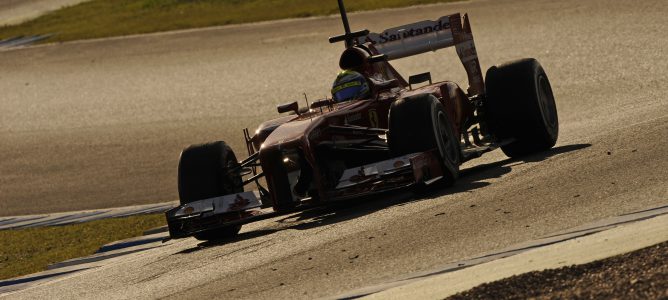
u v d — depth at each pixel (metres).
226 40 130.88
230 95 98.12
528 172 35.81
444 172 35.03
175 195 62.09
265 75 104.88
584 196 29.12
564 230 25.16
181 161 36.44
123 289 29.31
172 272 30.61
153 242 44.00
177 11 161.62
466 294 19.91
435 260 24.59
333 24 129.00
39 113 105.44
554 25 103.12
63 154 84.94
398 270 24.33
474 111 42.72
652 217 24.31
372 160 38.50
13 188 75.06
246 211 34.94
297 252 29.17
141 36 144.12
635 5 105.44
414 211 31.81
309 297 23.30
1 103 114.19
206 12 156.88
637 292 18.06
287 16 141.12
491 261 22.67
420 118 34.44
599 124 53.97
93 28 157.62
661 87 69.25
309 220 36.31
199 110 93.62
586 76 79.38
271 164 33.59
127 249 43.16
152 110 97.44
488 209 29.80
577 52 89.12
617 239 21.91
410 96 35.44
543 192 30.92
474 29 109.00
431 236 27.48
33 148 89.56
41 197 70.12
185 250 35.47
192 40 134.88
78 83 118.81
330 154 35.59
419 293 20.88
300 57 111.50
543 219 27.06
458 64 94.12
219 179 35.84
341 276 24.84
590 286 18.97
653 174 30.45
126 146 83.62
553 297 18.73
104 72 123.00
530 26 105.00
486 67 90.81
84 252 45.62
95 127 94.25
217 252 32.72
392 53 42.97
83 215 58.66
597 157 35.97
